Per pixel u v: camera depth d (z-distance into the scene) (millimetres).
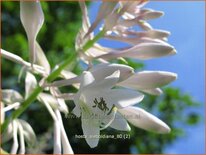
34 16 189
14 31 829
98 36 199
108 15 196
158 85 190
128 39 206
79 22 940
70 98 190
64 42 878
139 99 174
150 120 195
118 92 174
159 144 826
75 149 764
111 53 196
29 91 197
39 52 199
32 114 750
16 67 764
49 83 191
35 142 199
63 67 194
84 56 195
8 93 198
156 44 195
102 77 169
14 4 824
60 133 193
